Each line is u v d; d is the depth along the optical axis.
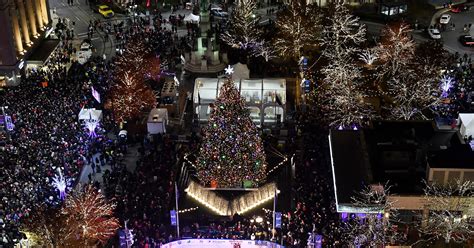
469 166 81.69
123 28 146.38
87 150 98.75
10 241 78.69
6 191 87.19
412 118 103.94
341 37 130.50
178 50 133.00
